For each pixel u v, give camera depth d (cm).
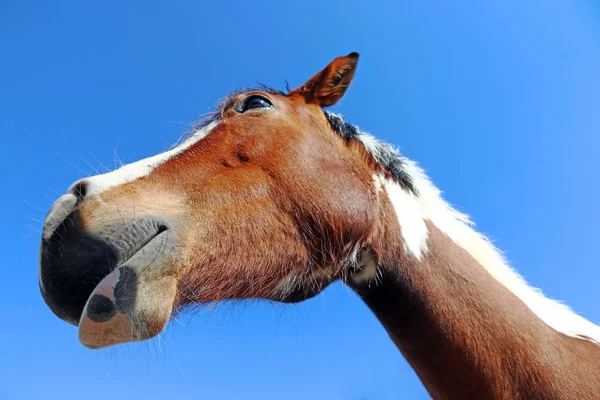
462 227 60
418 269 52
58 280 39
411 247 53
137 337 37
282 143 53
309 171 52
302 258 50
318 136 56
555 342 48
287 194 50
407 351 52
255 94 57
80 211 41
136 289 38
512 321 48
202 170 49
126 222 41
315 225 50
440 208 60
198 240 44
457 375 48
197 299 44
